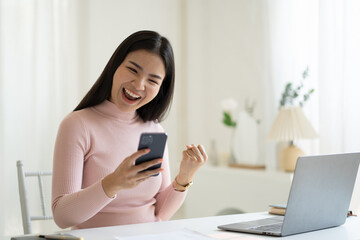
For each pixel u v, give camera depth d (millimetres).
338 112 2564
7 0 3141
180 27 3896
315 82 2820
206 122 3791
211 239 1195
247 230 1284
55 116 3277
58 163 1455
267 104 3125
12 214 3129
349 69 2510
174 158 3848
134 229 1332
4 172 3111
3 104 3115
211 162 3562
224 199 3145
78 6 3398
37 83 3227
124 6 3590
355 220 1522
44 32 3258
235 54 3502
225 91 3602
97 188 1278
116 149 1590
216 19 3686
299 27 2922
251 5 3318
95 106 1616
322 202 1312
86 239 1189
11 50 3152
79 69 3408
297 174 1206
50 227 3223
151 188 1612
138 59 1479
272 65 3094
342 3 2551
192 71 3807
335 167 1317
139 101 1525
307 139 2652
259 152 3252
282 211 1604
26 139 3191
